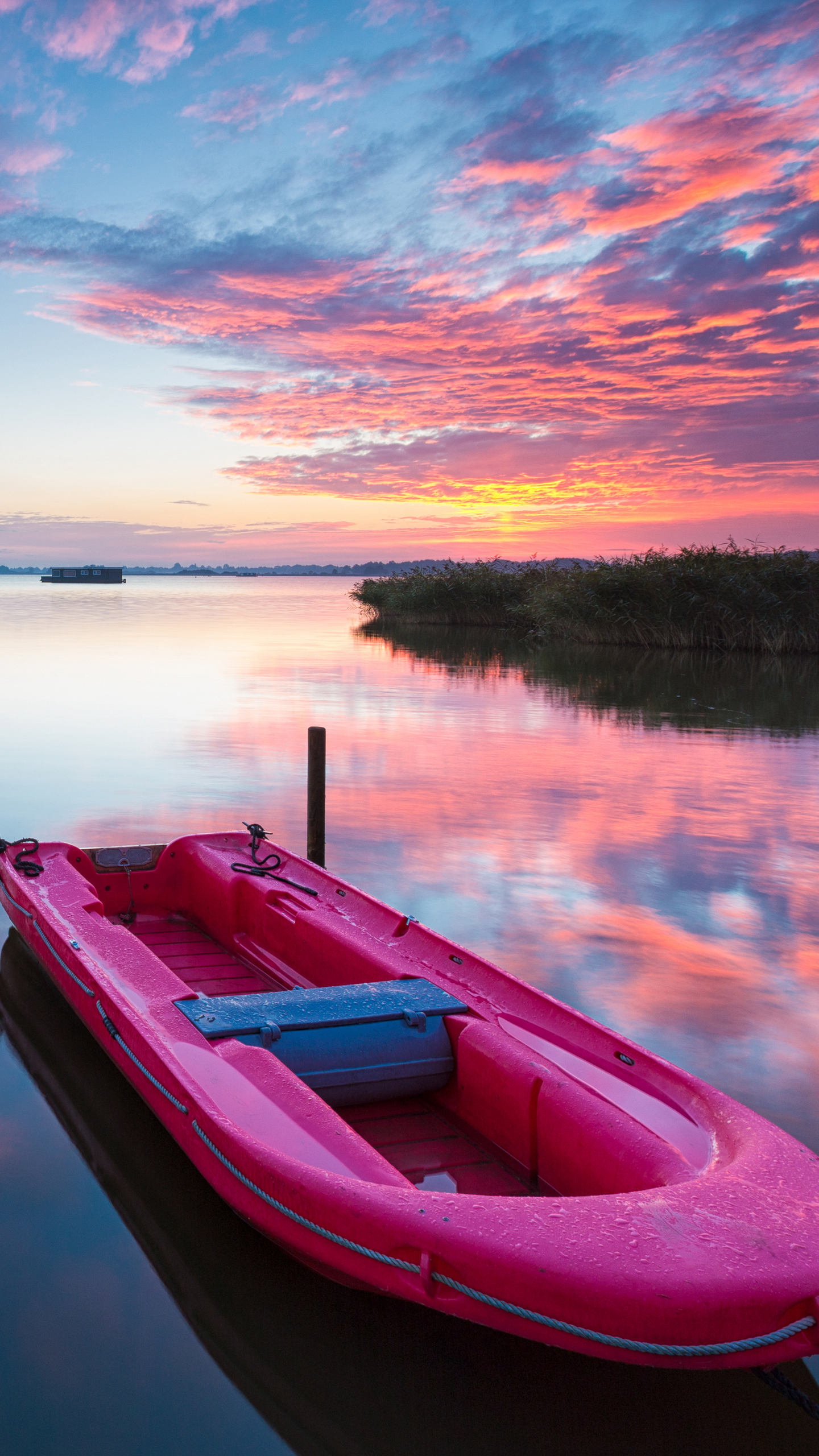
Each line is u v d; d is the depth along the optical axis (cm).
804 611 2523
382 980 439
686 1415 264
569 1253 237
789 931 623
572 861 771
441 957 447
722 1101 315
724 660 2480
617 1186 296
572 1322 230
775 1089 423
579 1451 251
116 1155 376
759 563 2623
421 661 2356
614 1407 266
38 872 560
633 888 706
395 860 765
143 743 1220
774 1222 251
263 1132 304
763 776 1104
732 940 606
